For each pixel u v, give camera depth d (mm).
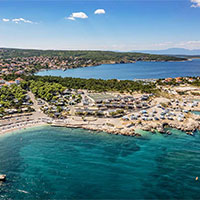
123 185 79875
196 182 81562
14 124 143125
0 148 110688
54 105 187375
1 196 74000
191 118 152375
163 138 122688
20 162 96812
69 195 74500
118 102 195875
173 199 72188
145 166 92875
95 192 75938
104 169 90625
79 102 199125
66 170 90062
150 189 77500
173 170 89688
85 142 118312
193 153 104500
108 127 137750
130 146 112875
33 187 79000
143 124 140375
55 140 121062
